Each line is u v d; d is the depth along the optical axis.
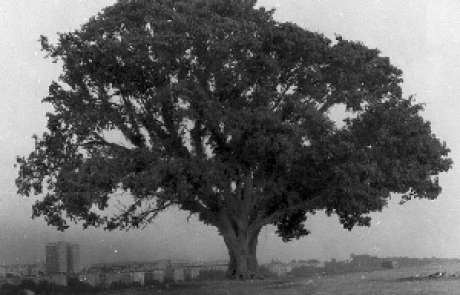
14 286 30.80
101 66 30.12
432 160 31.56
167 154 30.70
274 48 31.27
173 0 31.67
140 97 31.75
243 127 29.56
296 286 26.58
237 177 31.30
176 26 29.94
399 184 30.78
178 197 29.88
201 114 29.95
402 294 20.22
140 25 30.78
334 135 29.50
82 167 27.56
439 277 26.70
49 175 31.03
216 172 29.36
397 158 31.05
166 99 29.88
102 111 31.44
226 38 30.00
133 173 28.09
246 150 29.77
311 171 30.66
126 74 30.38
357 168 28.86
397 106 31.02
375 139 30.59
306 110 30.06
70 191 27.31
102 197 27.69
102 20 30.70
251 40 29.84
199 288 28.59
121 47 29.30
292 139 29.30
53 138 31.11
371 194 29.91
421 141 31.02
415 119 31.08
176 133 31.69
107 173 27.52
